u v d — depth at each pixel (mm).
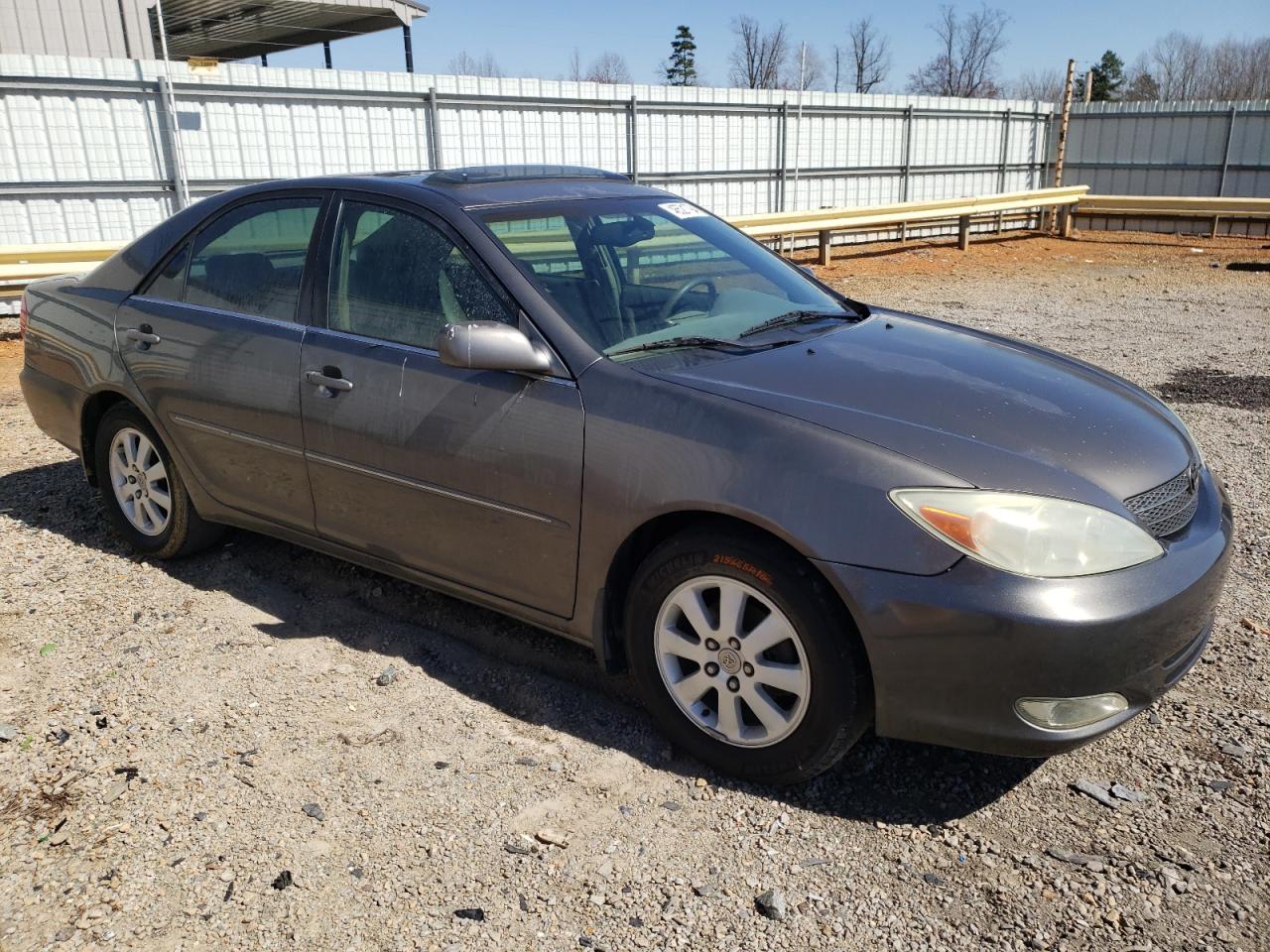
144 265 4164
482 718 3125
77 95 11469
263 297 3730
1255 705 3160
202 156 12422
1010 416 2795
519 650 3559
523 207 3436
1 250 10047
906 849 2533
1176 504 2760
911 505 2451
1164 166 21984
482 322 2906
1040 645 2355
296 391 3520
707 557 2695
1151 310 11609
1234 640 3578
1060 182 22172
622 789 2775
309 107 13086
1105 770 2854
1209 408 6973
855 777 2834
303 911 2320
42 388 4500
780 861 2492
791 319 3477
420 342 3273
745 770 2768
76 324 4309
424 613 3828
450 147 14383
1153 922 2275
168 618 3770
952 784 2795
